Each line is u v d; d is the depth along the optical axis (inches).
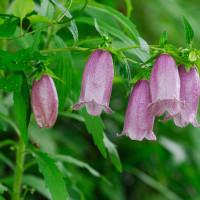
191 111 32.4
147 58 35.7
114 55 33.3
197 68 32.7
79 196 43.0
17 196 38.1
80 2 35.4
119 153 51.9
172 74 32.0
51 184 35.7
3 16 33.0
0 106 39.9
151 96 32.3
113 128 50.0
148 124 32.8
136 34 35.5
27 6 32.1
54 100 33.3
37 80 33.2
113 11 35.5
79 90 37.5
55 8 36.9
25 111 33.6
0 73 33.6
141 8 51.4
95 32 39.8
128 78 33.9
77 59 42.0
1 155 41.1
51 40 36.8
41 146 45.3
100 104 32.0
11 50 44.6
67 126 50.0
